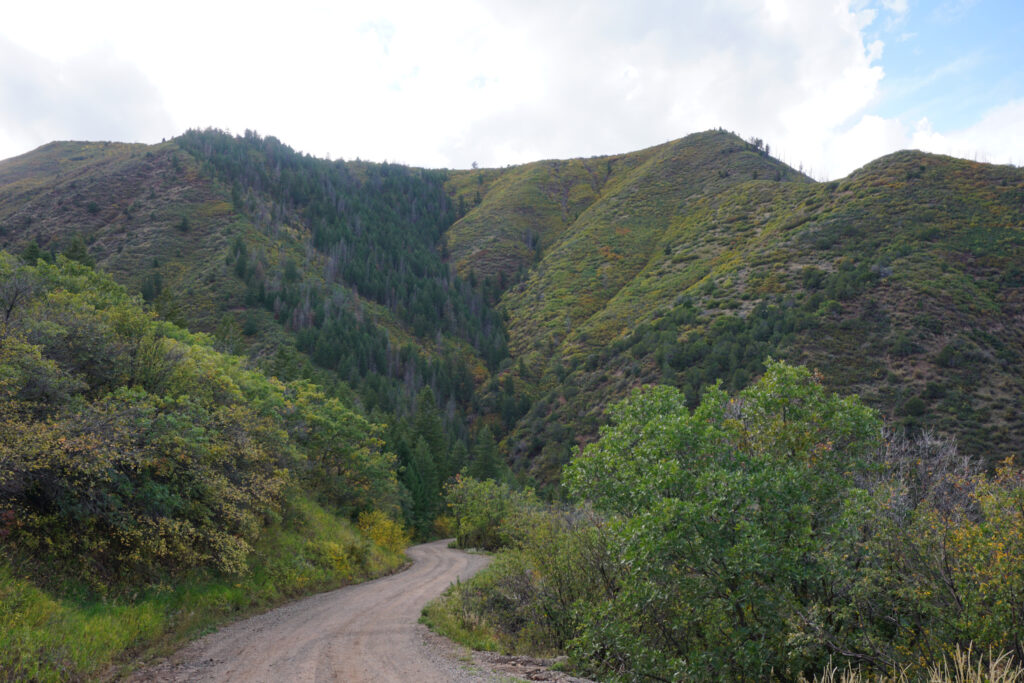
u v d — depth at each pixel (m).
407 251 189.88
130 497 10.70
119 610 9.21
